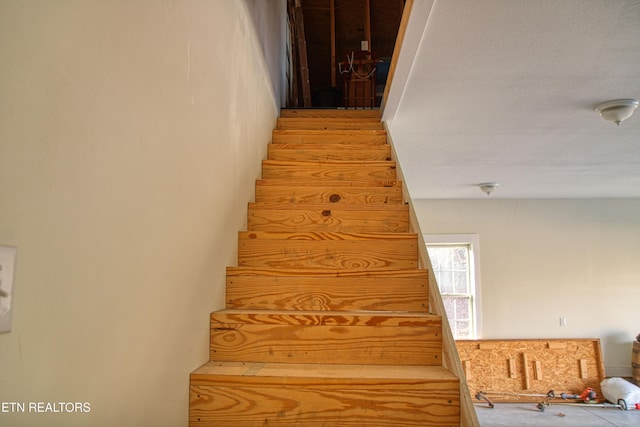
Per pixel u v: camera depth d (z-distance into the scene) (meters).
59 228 0.70
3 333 0.58
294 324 1.49
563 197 5.50
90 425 0.79
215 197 1.61
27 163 0.62
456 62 2.06
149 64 1.03
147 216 1.03
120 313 0.90
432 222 5.57
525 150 3.47
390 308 1.69
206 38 1.51
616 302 5.30
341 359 1.46
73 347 0.74
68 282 0.73
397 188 2.44
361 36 5.55
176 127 1.21
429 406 1.26
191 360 1.32
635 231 5.45
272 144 2.93
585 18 1.70
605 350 5.19
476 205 5.57
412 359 1.46
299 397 1.27
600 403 4.65
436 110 2.67
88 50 0.77
